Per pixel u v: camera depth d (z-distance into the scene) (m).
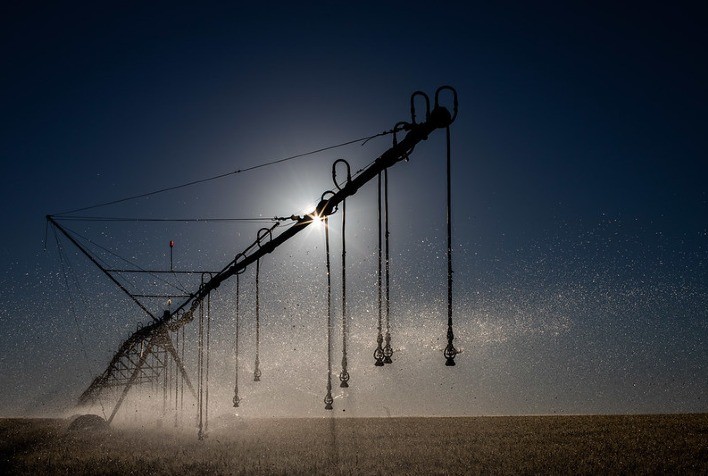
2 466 22.89
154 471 20.84
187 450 25.80
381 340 11.94
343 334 13.68
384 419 41.69
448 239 9.88
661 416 39.62
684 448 23.77
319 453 23.75
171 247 27.69
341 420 40.62
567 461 20.98
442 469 19.59
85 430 33.88
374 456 22.75
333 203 13.16
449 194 10.01
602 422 35.84
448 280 9.75
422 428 34.44
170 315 31.70
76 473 21.09
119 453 25.62
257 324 21.27
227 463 21.55
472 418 41.59
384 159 11.48
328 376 14.95
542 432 30.77
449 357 9.55
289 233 16.61
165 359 35.31
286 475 19.09
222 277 23.14
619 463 20.25
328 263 15.36
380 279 12.19
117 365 35.78
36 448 28.42
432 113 10.38
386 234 12.38
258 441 28.39
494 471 19.19
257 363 20.77
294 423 38.59
